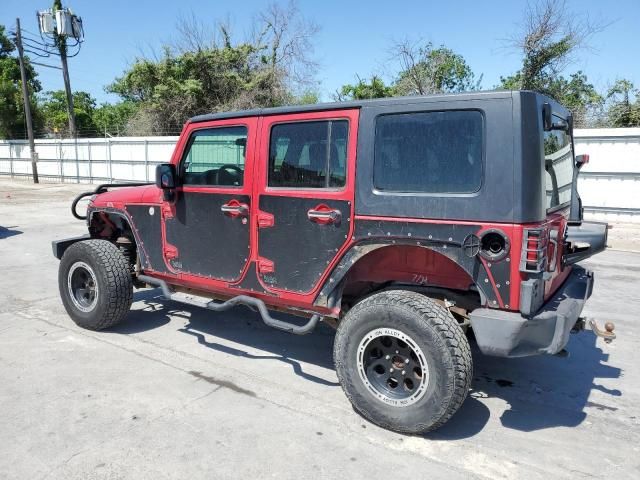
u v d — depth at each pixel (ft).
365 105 10.98
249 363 14.39
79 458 9.73
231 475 9.30
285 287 12.55
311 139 11.84
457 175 10.01
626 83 61.62
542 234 9.46
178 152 14.38
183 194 14.29
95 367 13.83
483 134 9.69
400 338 10.27
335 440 10.48
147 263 15.74
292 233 12.19
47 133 118.73
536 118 9.51
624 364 14.64
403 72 76.84
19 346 15.24
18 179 97.14
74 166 89.04
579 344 16.15
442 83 76.38
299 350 15.46
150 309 19.03
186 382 13.05
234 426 10.96
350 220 11.23
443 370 9.80
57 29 90.79
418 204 10.34
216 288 14.05
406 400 10.39
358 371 10.86
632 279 24.81
